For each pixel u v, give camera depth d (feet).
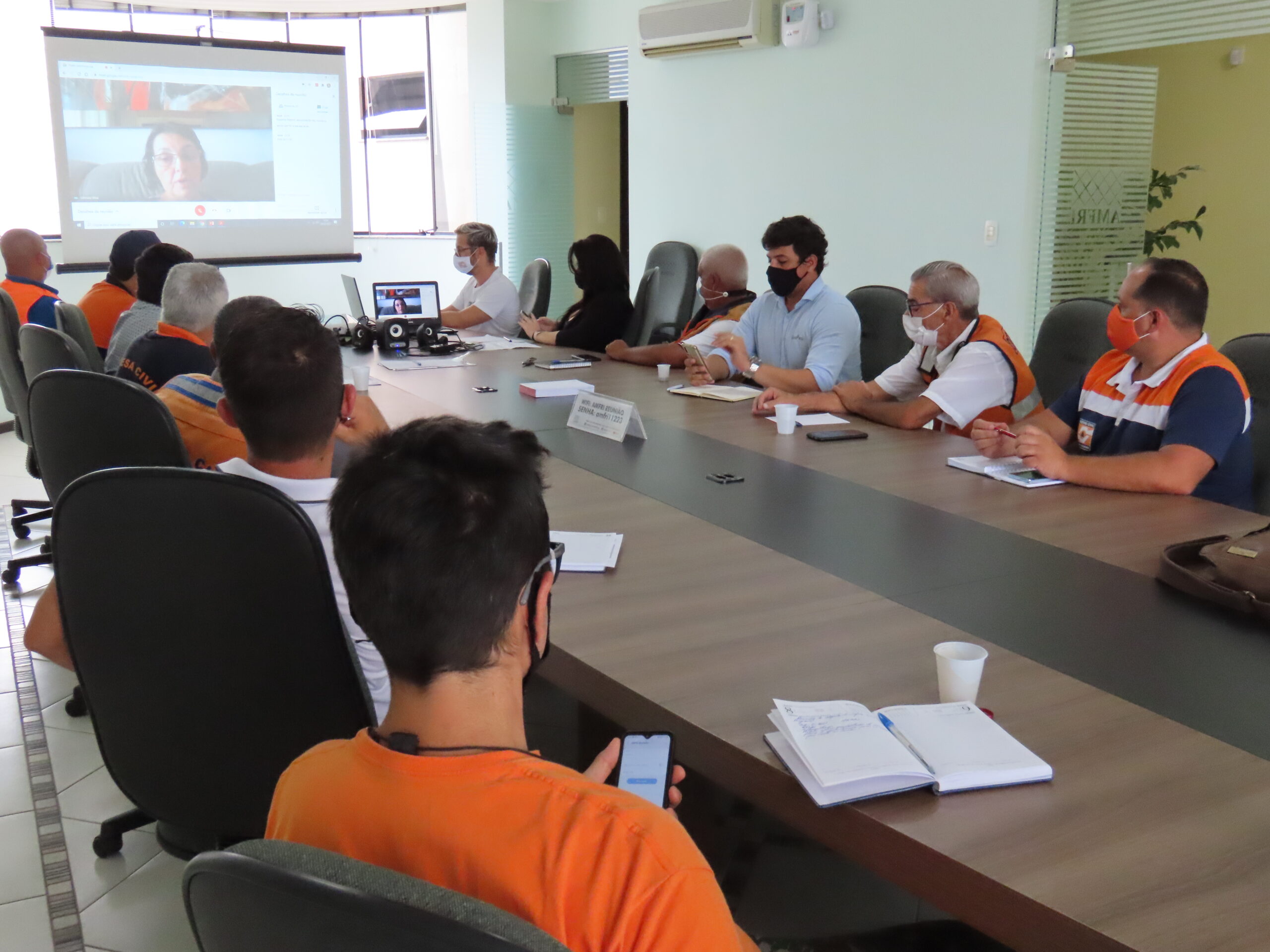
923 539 6.21
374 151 27.43
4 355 11.16
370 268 26.81
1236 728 3.85
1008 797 3.38
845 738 3.56
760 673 4.34
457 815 2.09
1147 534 6.25
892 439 9.06
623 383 11.99
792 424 9.25
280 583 3.90
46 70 21.93
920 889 3.15
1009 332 16.30
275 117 23.59
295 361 4.62
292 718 4.14
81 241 21.77
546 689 6.39
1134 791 3.41
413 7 26.07
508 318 17.89
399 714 2.31
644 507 6.98
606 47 23.61
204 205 23.06
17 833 6.98
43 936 5.94
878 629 4.82
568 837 2.03
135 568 4.03
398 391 11.56
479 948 1.66
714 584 5.45
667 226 22.65
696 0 20.06
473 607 2.20
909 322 9.77
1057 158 15.90
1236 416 7.16
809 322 11.80
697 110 21.39
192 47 22.39
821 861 5.15
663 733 3.33
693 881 2.01
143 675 4.24
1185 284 7.36
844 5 17.94
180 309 8.93
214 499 3.84
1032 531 6.34
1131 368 7.91
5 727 8.46
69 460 6.99
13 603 11.02
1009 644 4.64
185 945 5.86
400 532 2.18
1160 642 4.65
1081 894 2.87
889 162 17.69
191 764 4.36
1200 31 14.08
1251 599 4.91
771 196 20.01
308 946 1.79
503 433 2.45
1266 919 2.76
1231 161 17.87
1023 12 15.31
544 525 2.37
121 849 6.79
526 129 25.27
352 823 2.17
